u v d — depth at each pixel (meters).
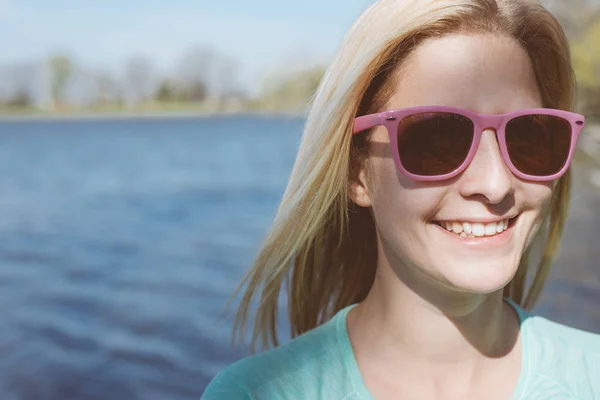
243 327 1.92
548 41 1.51
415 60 1.46
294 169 1.62
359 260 1.92
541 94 1.57
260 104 136.50
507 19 1.46
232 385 1.54
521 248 1.45
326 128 1.52
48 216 22.75
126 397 6.84
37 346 8.59
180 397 6.77
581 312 6.86
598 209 12.29
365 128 1.48
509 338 1.62
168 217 21.73
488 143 1.39
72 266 14.44
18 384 7.23
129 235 18.47
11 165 44.19
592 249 9.33
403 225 1.46
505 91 1.44
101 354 8.12
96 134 86.81
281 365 1.57
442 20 1.43
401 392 1.54
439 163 1.38
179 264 14.12
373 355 1.59
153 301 10.91
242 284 1.89
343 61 1.50
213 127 103.38
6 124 118.94
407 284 1.54
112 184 32.38
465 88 1.42
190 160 45.88
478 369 1.55
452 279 1.42
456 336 1.53
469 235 1.42
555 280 7.93
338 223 1.85
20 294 11.87
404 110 1.40
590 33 23.38
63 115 133.75
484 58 1.43
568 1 23.36
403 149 1.41
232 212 22.41
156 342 8.52
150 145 64.94
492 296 1.55
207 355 7.90
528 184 1.42
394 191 1.46
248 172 36.69
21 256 15.81
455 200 1.40
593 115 21.73
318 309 1.97
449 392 1.54
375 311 1.62
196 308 10.24
